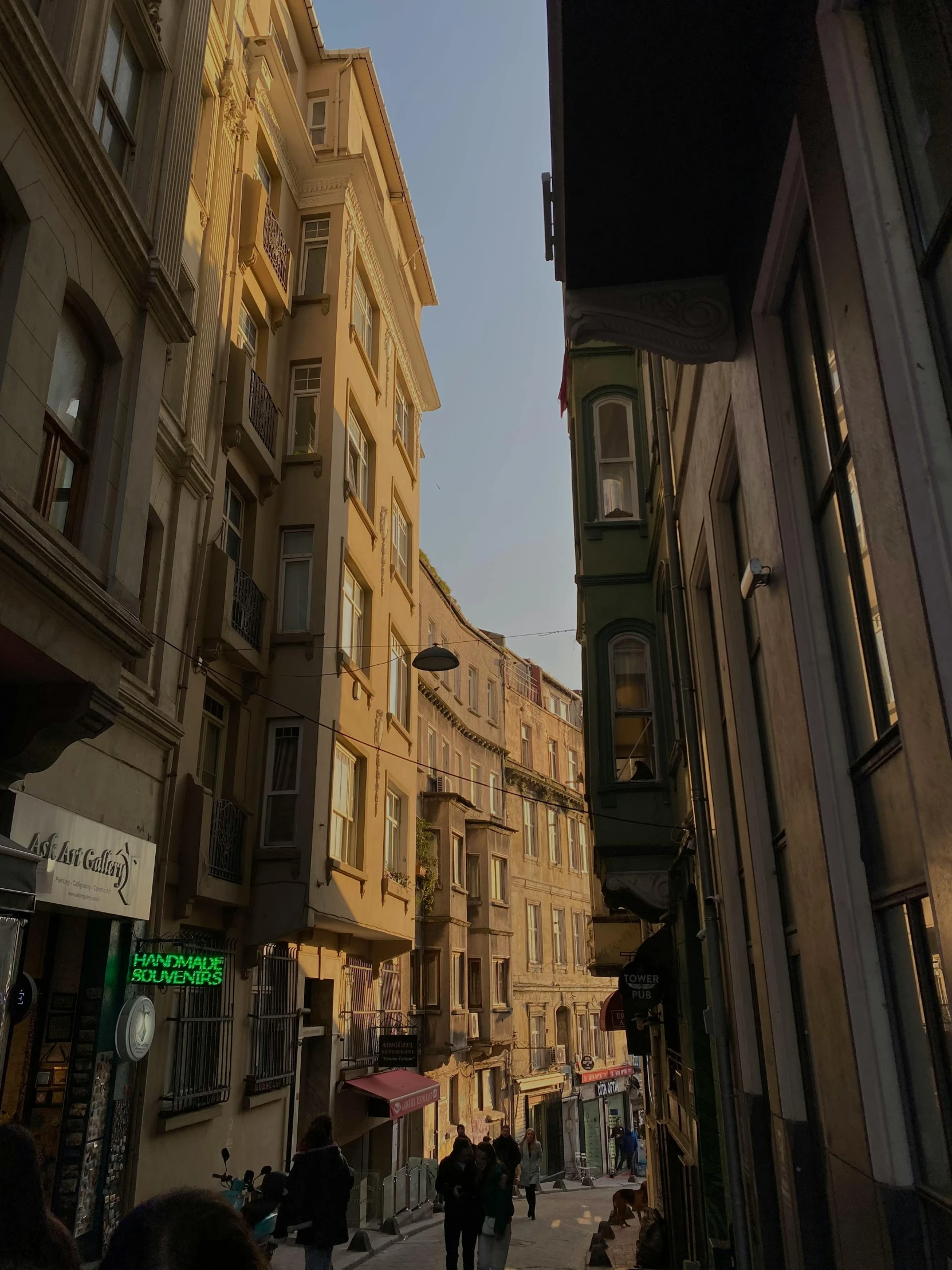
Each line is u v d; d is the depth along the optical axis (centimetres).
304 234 1762
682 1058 1182
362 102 2103
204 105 1394
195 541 1247
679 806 1100
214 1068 1179
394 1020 2102
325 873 1405
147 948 1029
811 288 457
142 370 840
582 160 502
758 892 623
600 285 591
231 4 1490
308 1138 874
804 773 461
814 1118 540
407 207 2280
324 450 1573
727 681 723
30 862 432
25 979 561
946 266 287
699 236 559
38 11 736
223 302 1395
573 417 1420
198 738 1211
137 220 819
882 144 326
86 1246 888
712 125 482
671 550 941
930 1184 351
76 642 704
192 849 1124
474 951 2952
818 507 466
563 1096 3516
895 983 386
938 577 274
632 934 1856
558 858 3919
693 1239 1114
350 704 1595
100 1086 925
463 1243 1116
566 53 441
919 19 300
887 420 301
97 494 781
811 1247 521
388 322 2088
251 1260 152
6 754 709
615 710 1252
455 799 2780
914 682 296
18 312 651
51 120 686
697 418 800
